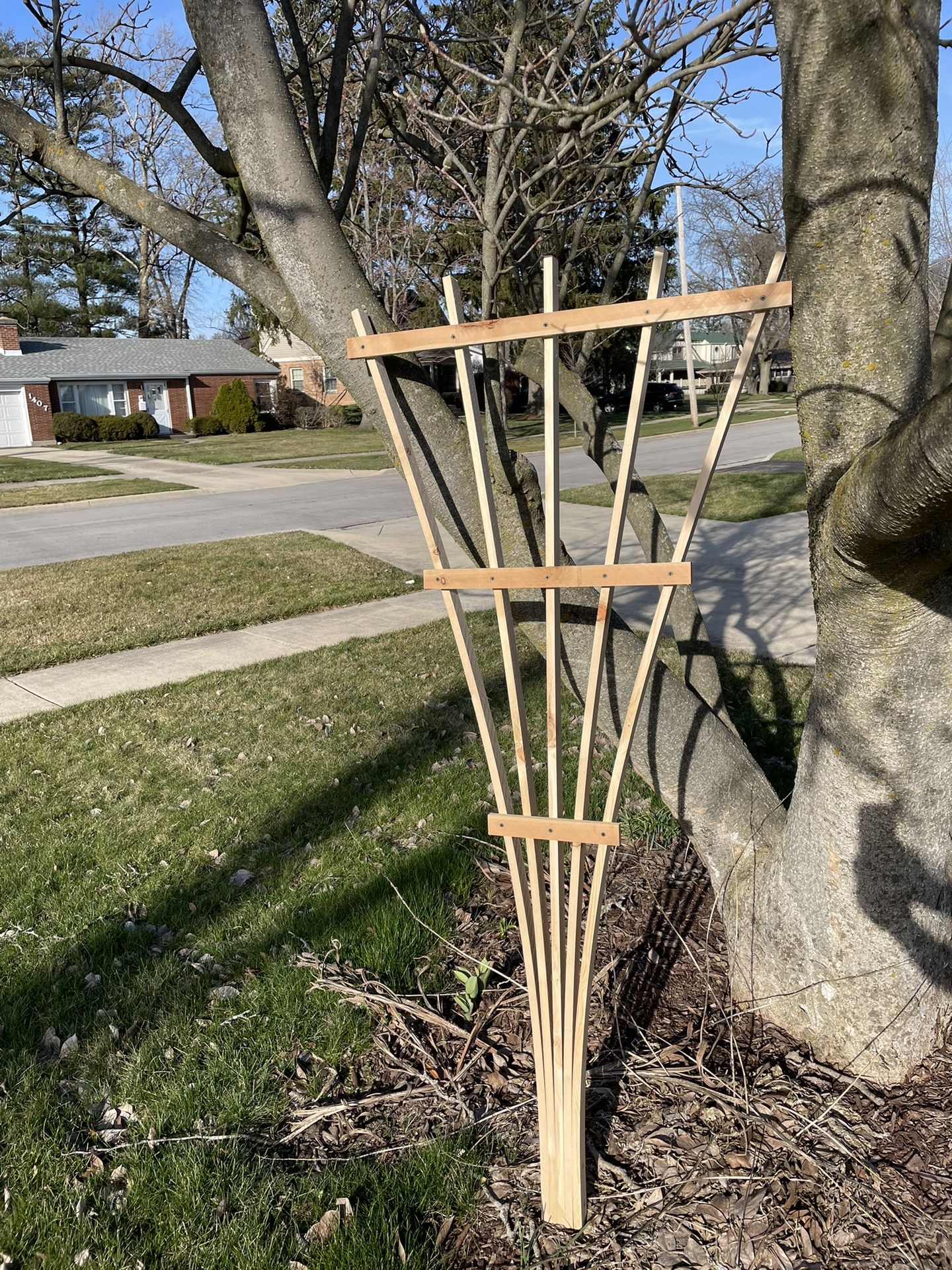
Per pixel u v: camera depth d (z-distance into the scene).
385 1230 2.15
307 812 4.29
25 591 8.95
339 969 3.11
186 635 7.48
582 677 2.41
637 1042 2.72
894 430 1.63
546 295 1.69
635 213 3.83
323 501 16.22
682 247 14.24
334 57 2.88
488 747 2.03
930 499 1.52
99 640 7.30
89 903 3.61
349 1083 2.66
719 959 3.05
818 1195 2.20
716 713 3.21
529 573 1.84
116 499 17.36
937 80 1.79
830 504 1.92
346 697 5.84
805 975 2.55
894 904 2.34
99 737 5.30
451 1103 2.57
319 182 2.34
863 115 1.75
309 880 3.70
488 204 3.59
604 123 3.23
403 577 9.38
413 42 3.65
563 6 3.92
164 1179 2.33
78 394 34.41
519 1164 2.37
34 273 42.38
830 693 2.23
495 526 1.88
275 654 6.88
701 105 3.51
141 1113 2.55
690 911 3.36
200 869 3.85
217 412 35.78
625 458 1.73
